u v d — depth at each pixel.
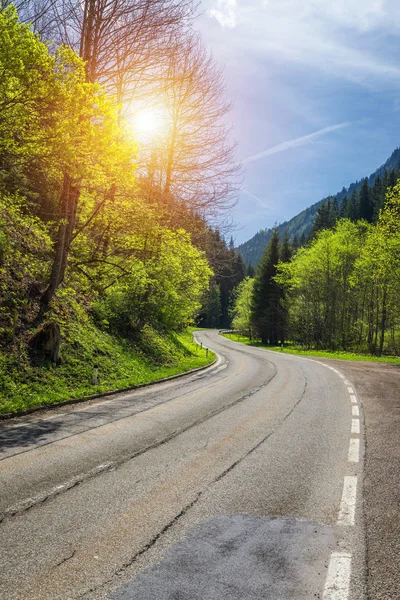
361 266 45.94
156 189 18.73
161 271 24.44
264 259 75.31
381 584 3.22
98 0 15.25
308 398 12.27
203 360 27.16
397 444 7.29
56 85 9.04
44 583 3.17
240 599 3.00
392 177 91.25
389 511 4.59
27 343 13.24
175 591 3.08
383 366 23.88
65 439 7.46
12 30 8.50
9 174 14.31
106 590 3.09
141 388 14.56
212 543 3.82
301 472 5.82
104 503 4.70
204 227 22.41
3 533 3.97
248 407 10.77
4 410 9.45
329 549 3.75
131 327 23.91
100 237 21.45
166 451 6.76
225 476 5.63
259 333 76.69
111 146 10.33
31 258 17.33
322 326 57.22
